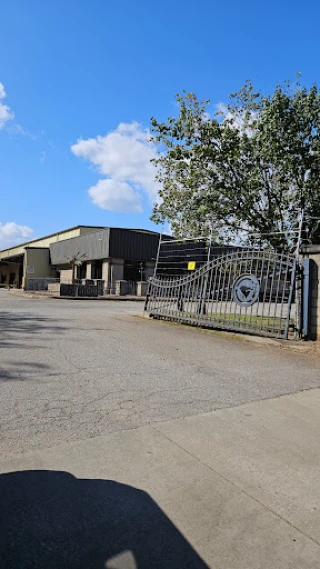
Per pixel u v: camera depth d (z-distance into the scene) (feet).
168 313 36.06
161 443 11.07
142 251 111.45
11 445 10.44
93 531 7.36
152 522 7.71
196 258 60.29
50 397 14.19
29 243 177.78
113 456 10.18
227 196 39.29
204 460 10.25
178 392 15.62
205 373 18.70
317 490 9.11
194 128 39.99
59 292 82.94
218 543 7.26
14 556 6.64
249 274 29.32
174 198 43.16
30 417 12.33
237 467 9.97
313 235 36.99
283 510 8.30
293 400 15.42
